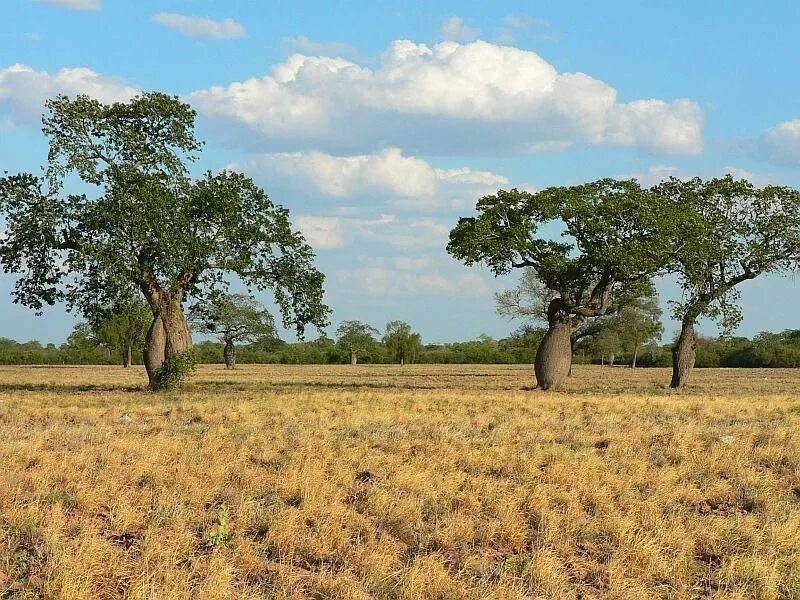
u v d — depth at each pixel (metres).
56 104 33.06
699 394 36.97
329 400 30.31
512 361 127.56
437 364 123.50
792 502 13.31
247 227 34.94
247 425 20.83
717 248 39.12
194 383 43.59
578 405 28.34
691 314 41.62
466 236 36.38
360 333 128.88
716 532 11.34
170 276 33.97
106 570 9.33
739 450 16.95
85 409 25.80
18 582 9.05
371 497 12.45
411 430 20.09
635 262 35.38
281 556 10.16
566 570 10.08
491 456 15.76
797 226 40.38
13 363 118.56
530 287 64.69
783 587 9.63
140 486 13.23
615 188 37.66
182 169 34.84
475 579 9.59
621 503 12.60
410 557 10.29
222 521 10.59
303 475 13.45
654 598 9.37
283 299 36.12
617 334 69.00
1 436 18.08
